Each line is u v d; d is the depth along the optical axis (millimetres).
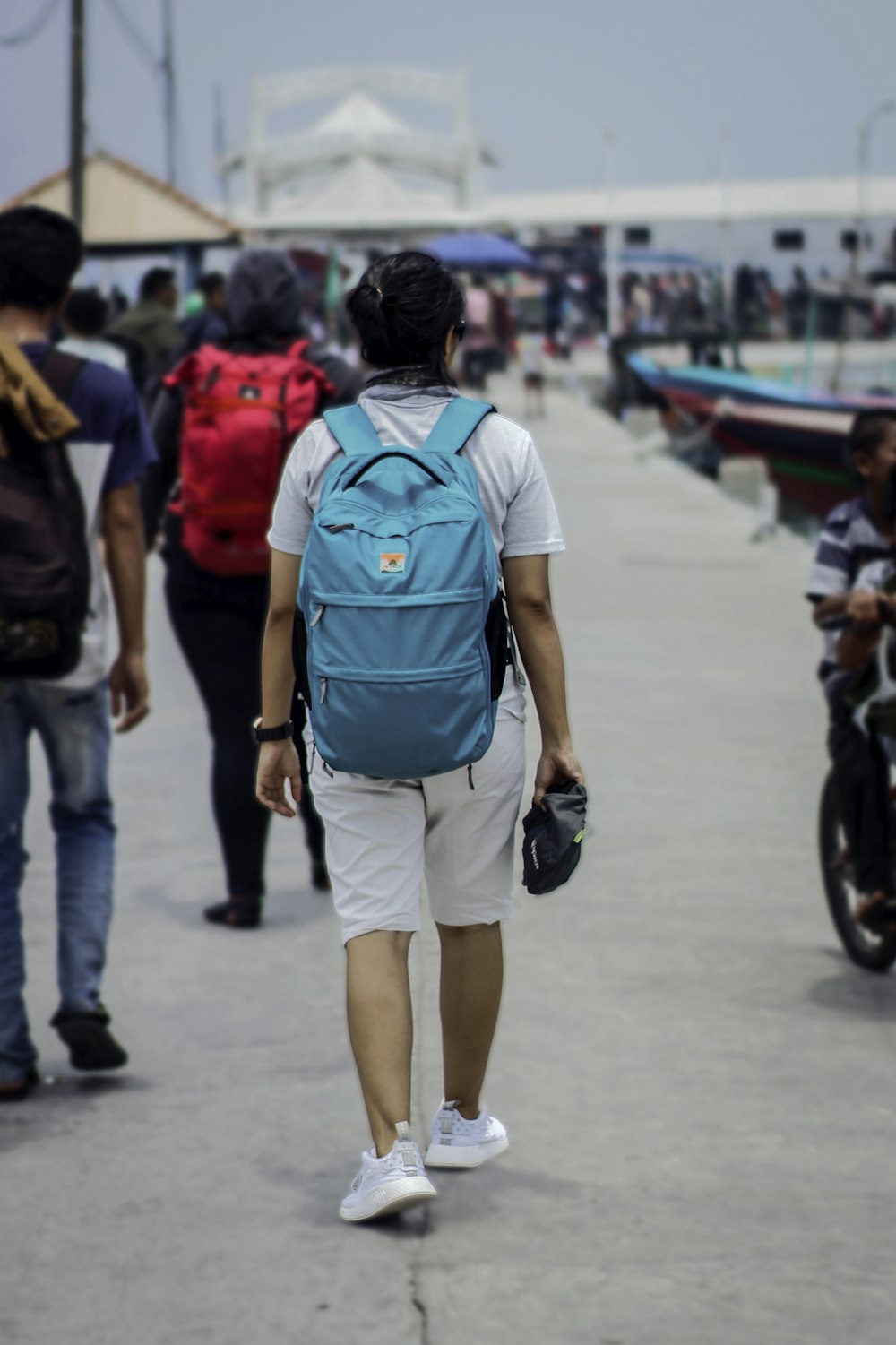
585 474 28266
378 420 4043
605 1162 4531
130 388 4988
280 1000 5816
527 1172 4465
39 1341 3615
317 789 4078
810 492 33438
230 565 6344
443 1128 4512
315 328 46625
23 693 4949
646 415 35969
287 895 7039
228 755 6547
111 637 13070
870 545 5902
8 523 4719
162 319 16281
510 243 51156
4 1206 4281
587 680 11680
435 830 4137
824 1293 3809
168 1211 4246
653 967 6172
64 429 4758
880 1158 4559
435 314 4047
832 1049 5371
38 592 4699
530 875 4082
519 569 4055
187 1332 3645
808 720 10477
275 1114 4867
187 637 6547
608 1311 3725
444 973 4344
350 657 3752
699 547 19203
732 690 11367
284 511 4070
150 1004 5785
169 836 7879
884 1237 4094
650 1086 5066
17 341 4926
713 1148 4621
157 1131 4750
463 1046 4402
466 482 3873
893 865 5770
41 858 7477
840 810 5891
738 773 9125
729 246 73750
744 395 33500
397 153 76750
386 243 70750
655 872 7367
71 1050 4984
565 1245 4047
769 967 6180
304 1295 3805
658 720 10461
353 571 3748
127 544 5078
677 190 74375
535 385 41312
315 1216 4207
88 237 29797
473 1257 3980
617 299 71812
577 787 4137
